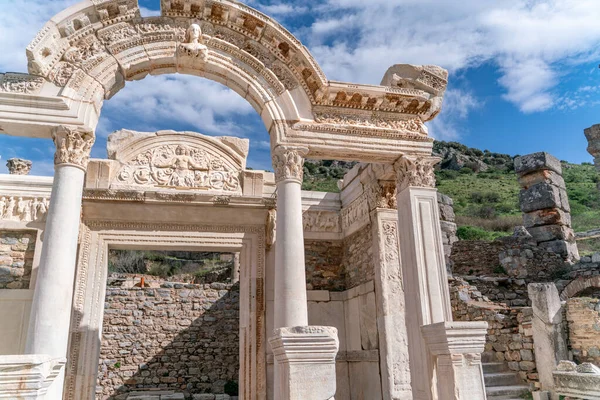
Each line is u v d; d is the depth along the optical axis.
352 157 9.09
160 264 28.50
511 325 11.54
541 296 10.77
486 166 69.50
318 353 6.05
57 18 7.57
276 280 7.71
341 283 12.41
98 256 11.05
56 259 6.74
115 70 8.02
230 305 18.03
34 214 10.87
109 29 8.10
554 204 17.16
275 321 7.49
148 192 11.21
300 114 8.72
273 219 12.03
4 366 4.24
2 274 10.37
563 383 9.50
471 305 13.02
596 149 17.33
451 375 6.95
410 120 9.37
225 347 17.52
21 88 7.52
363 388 10.67
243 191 12.05
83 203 11.10
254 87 8.60
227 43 8.55
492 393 10.30
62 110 7.53
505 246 16.91
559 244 16.81
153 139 12.10
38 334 6.31
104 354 16.48
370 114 9.16
